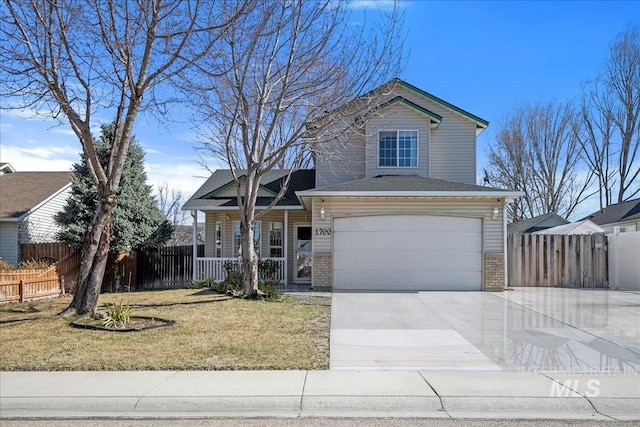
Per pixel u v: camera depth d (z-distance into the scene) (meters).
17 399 5.90
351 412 5.64
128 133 10.80
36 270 15.48
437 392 5.98
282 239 20.09
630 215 26.48
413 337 9.02
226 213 19.78
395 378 6.55
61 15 9.80
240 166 19.31
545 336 9.14
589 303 13.20
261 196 19.42
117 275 18.39
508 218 40.34
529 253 17.31
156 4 9.90
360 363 7.30
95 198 18.70
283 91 12.45
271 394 5.94
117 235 18.31
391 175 18.56
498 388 6.14
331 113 13.02
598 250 17.20
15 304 13.55
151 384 6.36
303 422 5.30
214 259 18.47
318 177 19.25
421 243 16.02
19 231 20.53
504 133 38.56
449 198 15.85
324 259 16.08
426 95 19.38
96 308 11.12
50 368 7.10
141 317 10.68
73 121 10.46
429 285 15.91
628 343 8.57
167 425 5.26
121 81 10.68
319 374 6.73
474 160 19.44
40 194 22.48
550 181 37.34
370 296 14.34
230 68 11.33
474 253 15.91
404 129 18.86
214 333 9.10
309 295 14.53
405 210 16.02
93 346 8.17
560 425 5.20
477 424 5.23
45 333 9.05
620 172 34.56
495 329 9.77
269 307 12.05
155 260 20.06
